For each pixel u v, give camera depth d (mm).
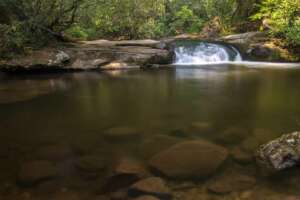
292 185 3508
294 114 6480
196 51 16516
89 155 4422
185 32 39562
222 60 16547
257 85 9930
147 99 8172
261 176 3703
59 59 12922
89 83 10672
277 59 15141
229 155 4285
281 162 3838
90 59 13805
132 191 3393
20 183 3639
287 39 15320
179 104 7582
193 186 3504
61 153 4523
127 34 27828
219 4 31125
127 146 4750
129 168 3904
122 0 20422
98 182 3635
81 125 5973
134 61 14266
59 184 3602
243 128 5551
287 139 4051
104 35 27000
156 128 5645
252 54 15852
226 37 19500
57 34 15250
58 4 14367
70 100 8164
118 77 11852
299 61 14969
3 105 7660
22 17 13711
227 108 7090
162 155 4117
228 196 3314
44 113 6918
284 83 10164
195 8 41375
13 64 12086
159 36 35375
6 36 12258
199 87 9734
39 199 3320
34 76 12219
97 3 16000
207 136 5137
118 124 5969
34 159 4328
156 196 3307
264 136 5070
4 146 4910
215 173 3766
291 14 15492
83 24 21266
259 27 20922
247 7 23094
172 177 3674
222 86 9836
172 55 15883
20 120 6395
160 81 10883
